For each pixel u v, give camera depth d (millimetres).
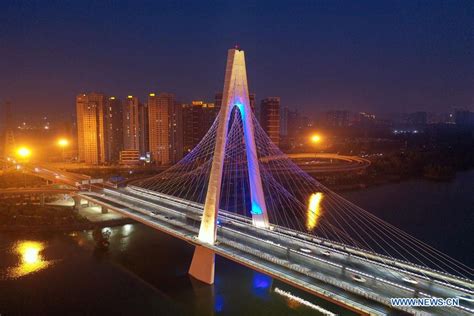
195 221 67688
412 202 113500
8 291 57000
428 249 74562
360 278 43344
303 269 44906
